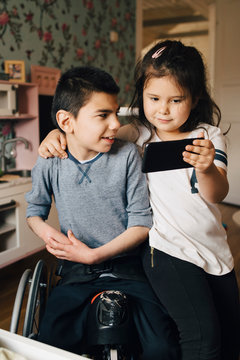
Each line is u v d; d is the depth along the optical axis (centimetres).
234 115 413
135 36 446
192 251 95
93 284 95
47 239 93
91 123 87
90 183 96
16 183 233
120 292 84
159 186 101
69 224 100
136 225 95
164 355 80
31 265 256
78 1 346
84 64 363
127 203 100
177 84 90
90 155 96
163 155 76
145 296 91
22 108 276
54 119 98
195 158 77
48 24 313
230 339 105
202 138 78
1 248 243
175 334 89
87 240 100
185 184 99
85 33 360
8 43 275
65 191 98
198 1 431
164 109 93
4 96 247
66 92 89
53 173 99
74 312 89
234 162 421
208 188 87
